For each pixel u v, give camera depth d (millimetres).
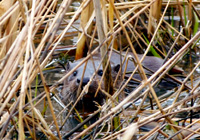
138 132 6148
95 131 5785
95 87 7793
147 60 9898
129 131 4094
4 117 5219
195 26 10367
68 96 8266
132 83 9289
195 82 8812
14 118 6148
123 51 10852
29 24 4625
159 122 6438
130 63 9719
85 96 7926
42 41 4691
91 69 8609
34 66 4836
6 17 4879
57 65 10352
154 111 6680
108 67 6496
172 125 5152
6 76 4301
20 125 4129
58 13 4793
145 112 6785
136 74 9500
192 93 6215
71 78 8656
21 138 4137
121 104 4746
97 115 7246
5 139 5395
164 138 5879
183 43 11250
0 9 5902
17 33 6051
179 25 12055
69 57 10859
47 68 10086
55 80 9172
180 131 5207
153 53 10250
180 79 9320
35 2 4875
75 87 7922
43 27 12125
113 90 6695
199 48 11242
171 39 11273
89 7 8148
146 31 11609
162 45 10523
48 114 7195
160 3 10633
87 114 7379
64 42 11438
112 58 9945
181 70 9500
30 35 4242
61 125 6504
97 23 5992
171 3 11453
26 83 4266
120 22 4738
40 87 8445
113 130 6191
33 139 5430
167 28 11625
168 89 8859
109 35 6168
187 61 10414
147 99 8070
